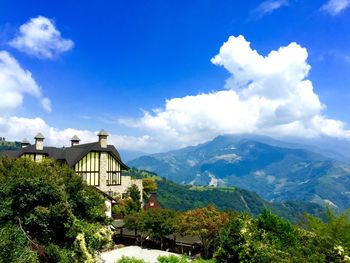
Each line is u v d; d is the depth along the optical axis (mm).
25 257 15352
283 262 16703
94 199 20656
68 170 21125
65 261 16750
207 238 36156
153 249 40906
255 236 19406
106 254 37562
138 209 52188
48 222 17406
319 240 18953
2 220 17125
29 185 17562
